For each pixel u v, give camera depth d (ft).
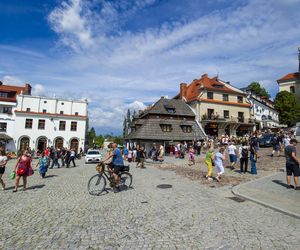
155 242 14.79
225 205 23.35
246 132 142.61
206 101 133.80
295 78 187.32
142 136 110.01
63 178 43.19
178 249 13.80
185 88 154.51
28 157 32.09
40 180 40.81
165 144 112.78
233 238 15.23
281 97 171.42
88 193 29.43
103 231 16.66
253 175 40.81
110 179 30.50
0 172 32.24
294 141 29.27
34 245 14.46
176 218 19.35
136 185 34.86
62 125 140.46
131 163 77.77
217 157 37.63
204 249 13.76
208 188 32.24
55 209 22.26
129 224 18.06
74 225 17.89
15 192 30.45
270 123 163.84
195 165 61.62
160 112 123.13
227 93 142.31
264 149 84.12
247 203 24.08
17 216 20.15
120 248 14.01
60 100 143.84
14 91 144.15
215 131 134.72
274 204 22.57
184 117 129.18
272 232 16.17
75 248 14.03
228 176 41.29
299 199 24.22
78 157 113.39
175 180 39.34
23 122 132.87
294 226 17.31
